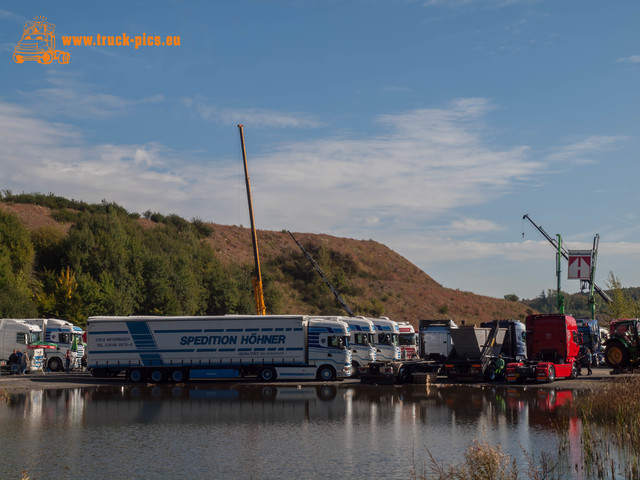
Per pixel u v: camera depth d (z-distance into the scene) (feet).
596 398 70.85
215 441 54.54
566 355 116.37
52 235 221.46
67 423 65.26
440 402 83.76
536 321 118.32
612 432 53.88
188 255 267.18
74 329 150.61
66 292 177.37
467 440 54.44
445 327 151.84
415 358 154.40
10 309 163.73
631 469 40.47
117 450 50.49
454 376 117.91
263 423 65.21
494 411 73.51
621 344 116.37
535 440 53.98
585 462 45.01
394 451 49.85
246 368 123.44
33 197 285.02
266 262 347.36
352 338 135.23
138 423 65.26
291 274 341.82
